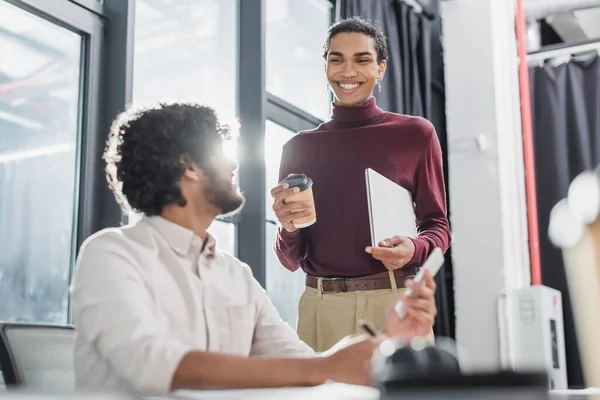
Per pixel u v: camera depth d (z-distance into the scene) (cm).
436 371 50
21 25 278
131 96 286
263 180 340
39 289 270
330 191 202
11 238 271
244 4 356
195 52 341
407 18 437
